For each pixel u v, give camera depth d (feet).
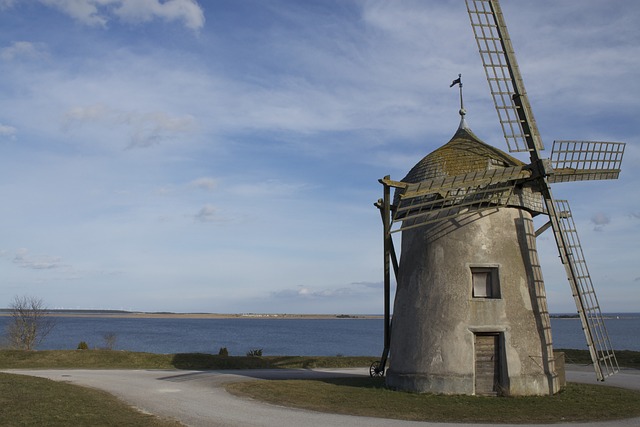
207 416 55.98
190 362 114.52
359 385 78.18
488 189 75.15
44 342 302.45
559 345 282.15
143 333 459.32
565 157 79.36
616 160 83.51
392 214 81.46
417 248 78.28
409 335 75.51
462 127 86.63
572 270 73.61
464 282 73.67
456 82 88.63
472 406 63.26
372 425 52.70
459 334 71.87
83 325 643.45
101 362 113.29
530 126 76.74
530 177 76.33
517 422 55.83
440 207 76.28
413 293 76.84
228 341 357.61
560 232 75.05
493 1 81.66
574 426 54.08
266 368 113.80
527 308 74.08
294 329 631.15
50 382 75.20
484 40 79.87
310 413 58.23
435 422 55.11
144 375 92.73
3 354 117.19
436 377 71.20
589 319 72.90
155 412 58.03
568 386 78.23
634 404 65.51
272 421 53.88
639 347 252.42
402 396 68.69
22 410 54.85
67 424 50.29
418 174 80.07
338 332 548.31
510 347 71.36
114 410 57.41
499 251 74.84
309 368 114.93
